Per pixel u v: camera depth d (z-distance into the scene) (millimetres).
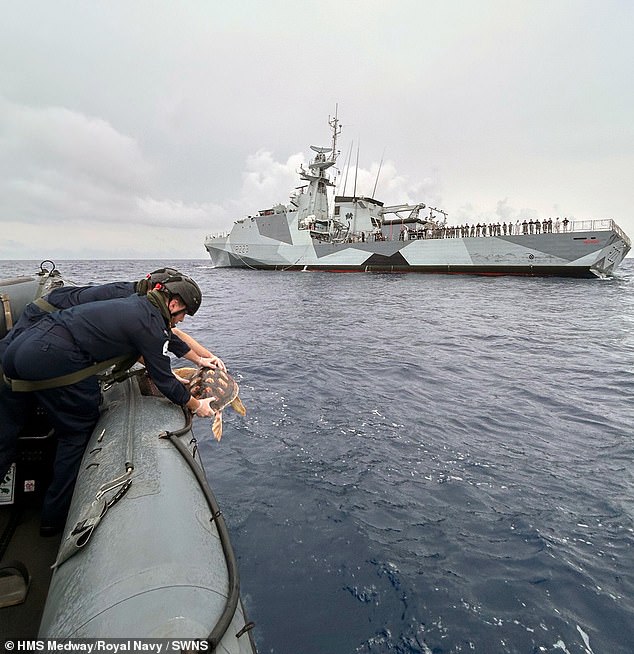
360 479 3939
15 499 2574
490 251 34719
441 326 14234
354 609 2457
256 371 7957
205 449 4508
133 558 1351
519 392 6879
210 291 27922
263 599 2512
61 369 2059
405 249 38531
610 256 32125
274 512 3377
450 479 3984
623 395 6746
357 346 10672
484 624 2377
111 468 1873
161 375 2240
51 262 5387
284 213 45375
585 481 3988
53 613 1312
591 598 2588
